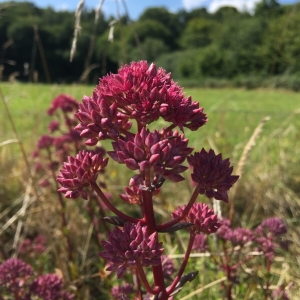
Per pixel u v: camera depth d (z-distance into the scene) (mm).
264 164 5320
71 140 3525
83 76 5316
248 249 2943
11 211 4535
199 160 1611
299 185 5090
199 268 3264
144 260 1488
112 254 1506
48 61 39719
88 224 4086
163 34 67500
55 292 2611
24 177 4652
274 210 4625
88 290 3363
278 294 2762
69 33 40625
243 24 37906
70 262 3422
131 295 2787
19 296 2607
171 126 1625
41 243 3721
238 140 6676
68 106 3807
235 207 4688
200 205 1806
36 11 38125
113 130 1534
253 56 34531
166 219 4078
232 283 2691
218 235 2799
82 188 1613
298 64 19125
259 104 14414
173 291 1665
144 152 1455
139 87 1523
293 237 3967
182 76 49625
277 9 35438
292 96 17625
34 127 5957
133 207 4684
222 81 39062
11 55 35250
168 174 1493
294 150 5723
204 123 1593
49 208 4180
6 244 3988
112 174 4777
